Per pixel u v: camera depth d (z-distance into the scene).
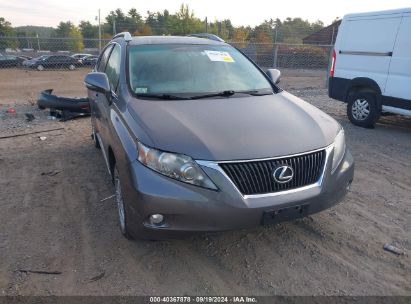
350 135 7.11
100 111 4.37
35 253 3.24
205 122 3.05
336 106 10.15
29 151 5.95
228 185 2.70
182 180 2.71
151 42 4.32
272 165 2.79
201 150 2.73
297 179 2.88
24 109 9.23
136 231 2.89
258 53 17.52
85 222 3.75
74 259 3.15
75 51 21.00
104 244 3.37
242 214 2.71
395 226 3.71
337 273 3.00
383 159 5.74
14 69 25.17
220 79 3.96
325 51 22.59
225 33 29.02
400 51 6.71
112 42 4.97
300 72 22.53
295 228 3.64
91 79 3.90
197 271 3.02
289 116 3.32
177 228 2.75
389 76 6.98
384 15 6.95
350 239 3.47
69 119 8.02
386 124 8.05
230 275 2.98
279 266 3.09
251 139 2.87
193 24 39.47
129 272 3.00
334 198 3.12
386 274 2.99
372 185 4.72
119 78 3.84
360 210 4.03
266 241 3.43
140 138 2.89
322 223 3.74
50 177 4.90
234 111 3.30
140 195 2.74
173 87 3.73
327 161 3.03
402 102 6.82
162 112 3.20
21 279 2.90
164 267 3.06
